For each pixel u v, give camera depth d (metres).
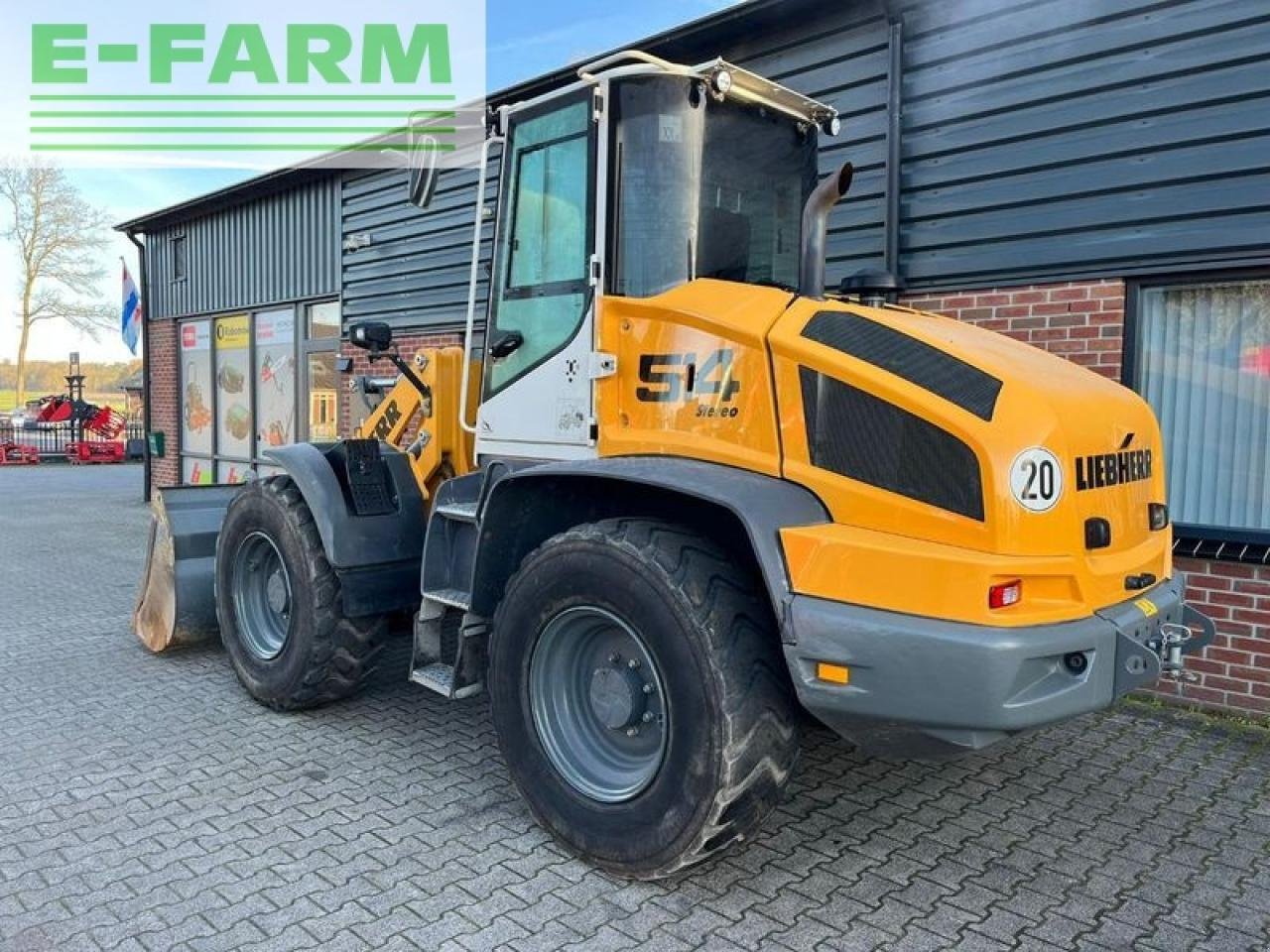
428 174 3.96
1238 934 2.98
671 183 3.67
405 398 5.10
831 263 6.49
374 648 4.79
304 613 4.61
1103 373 5.38
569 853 3.38
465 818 3.70
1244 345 5.12
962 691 2.62
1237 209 4.89
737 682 2.94
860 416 2.97
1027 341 5.65
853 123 6.36
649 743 3.30
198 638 5.84
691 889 3.20
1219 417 5.23
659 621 3.03
